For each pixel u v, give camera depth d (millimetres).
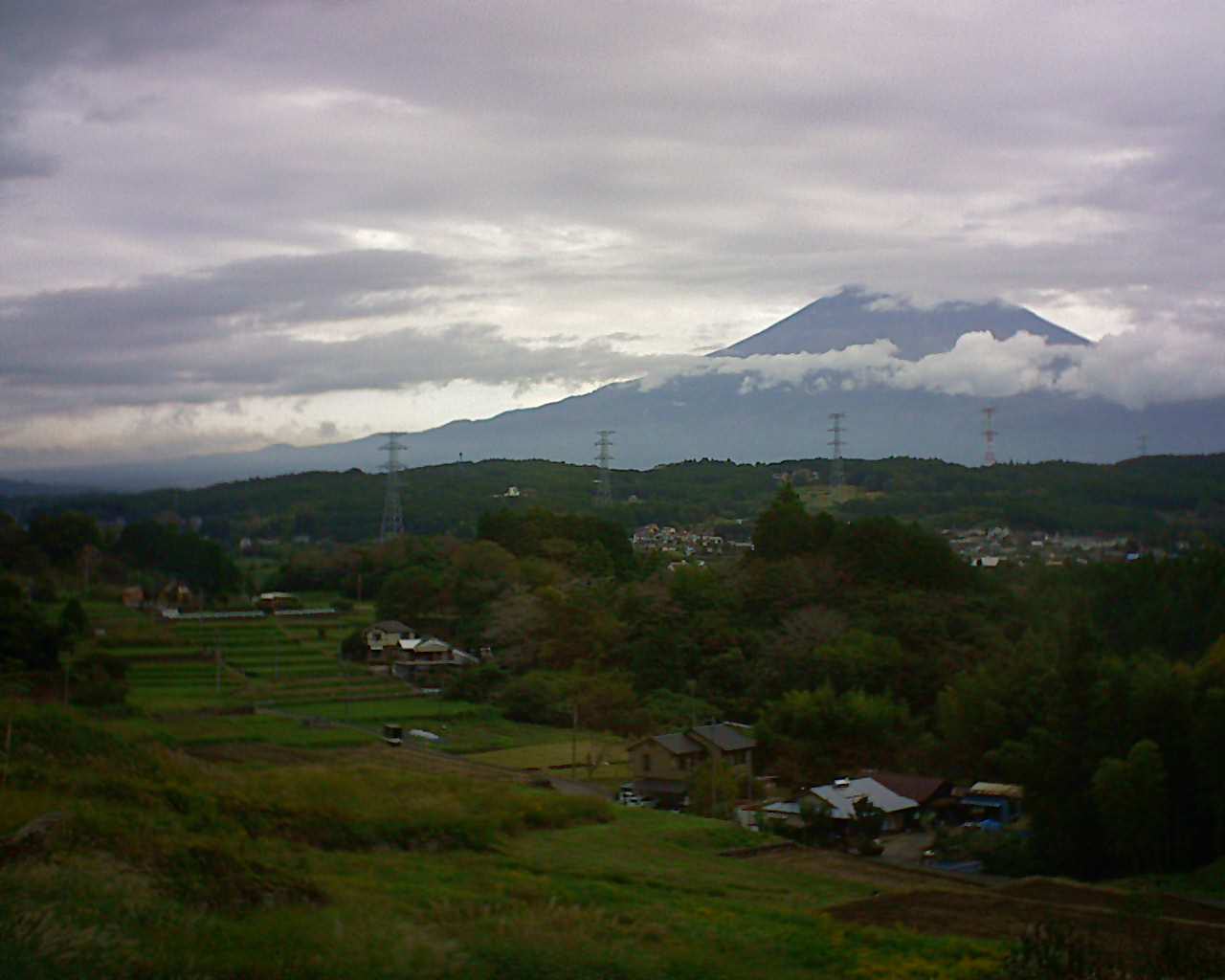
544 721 51531
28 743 22766
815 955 14875
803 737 43656
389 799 25188
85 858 14117
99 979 10234
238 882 14422
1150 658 42812
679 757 40094
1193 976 13898
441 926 13445
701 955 13859
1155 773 31109
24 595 57844
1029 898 21484
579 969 12500
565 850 23328
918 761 42719
